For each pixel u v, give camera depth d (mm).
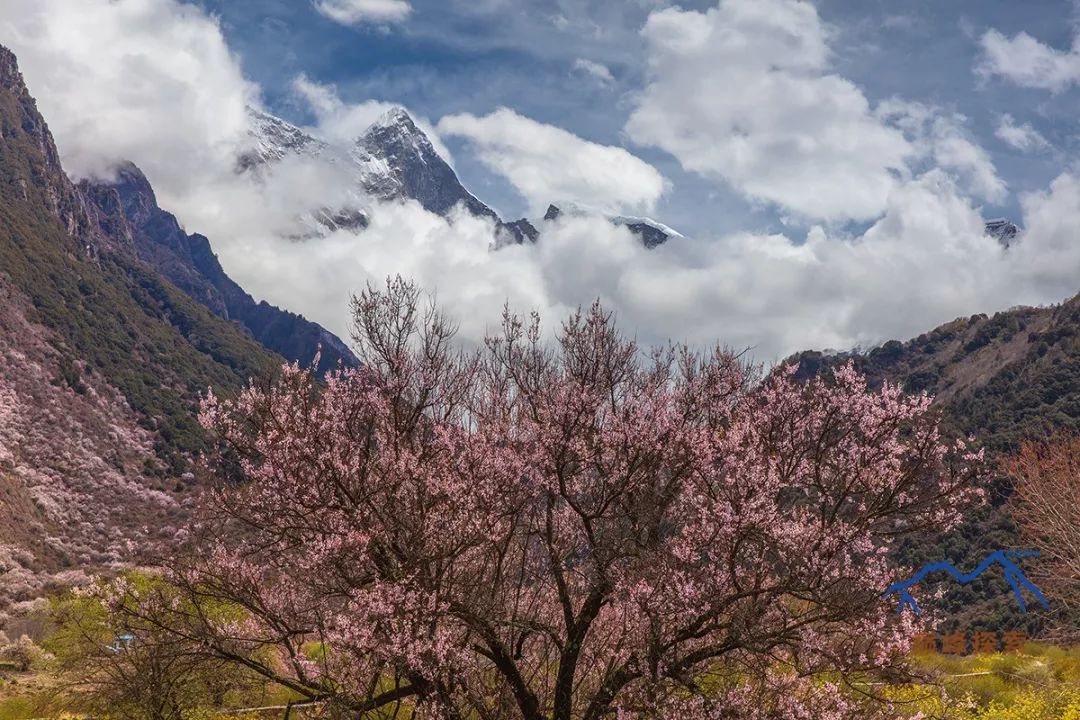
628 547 11289
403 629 10266
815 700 10523
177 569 11062
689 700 10523
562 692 11336
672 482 11383
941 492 10797
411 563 10781
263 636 11539
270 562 11328
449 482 11180
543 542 11898
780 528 10406
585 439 11414
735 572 10430
